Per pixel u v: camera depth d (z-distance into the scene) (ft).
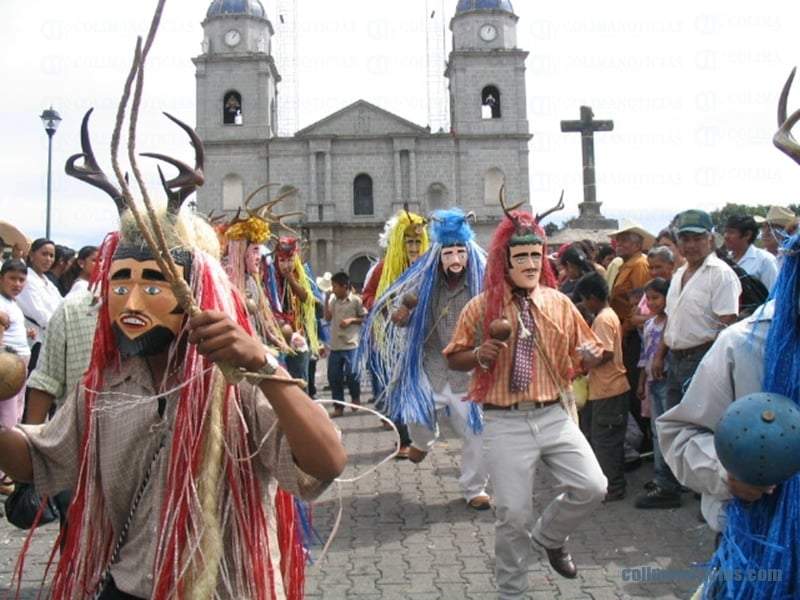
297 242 32.04
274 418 7.17
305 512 10.07
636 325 24.70
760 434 6.78
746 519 7.58
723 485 7.75
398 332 22.93
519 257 14.23
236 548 7.12
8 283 21.30
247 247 25.36
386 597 14.80
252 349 6.46
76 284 18.34
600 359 14.01
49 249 25.40
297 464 6.99
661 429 8.55
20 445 7.67
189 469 6.98
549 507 14.20
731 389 8.05
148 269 7.32
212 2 161.27
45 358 13.33
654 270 24.30
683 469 8.27
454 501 21.66
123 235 7.55
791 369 7.47
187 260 7.50
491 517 20.12
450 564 16.61
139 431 7.32
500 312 14.24
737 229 23.02
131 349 7.32
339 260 157.17
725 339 8.10
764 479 6.86
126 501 7.48
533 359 13.97
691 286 19.27
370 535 18.71
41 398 13.14
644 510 20.47
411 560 16.89
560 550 14.37
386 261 26.23
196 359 7.20
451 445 29.37
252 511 7.24
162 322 7.30
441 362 21.80
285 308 31.42
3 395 6.77
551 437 13.75
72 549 7.49
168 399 7.36
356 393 38.45
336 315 38.24
